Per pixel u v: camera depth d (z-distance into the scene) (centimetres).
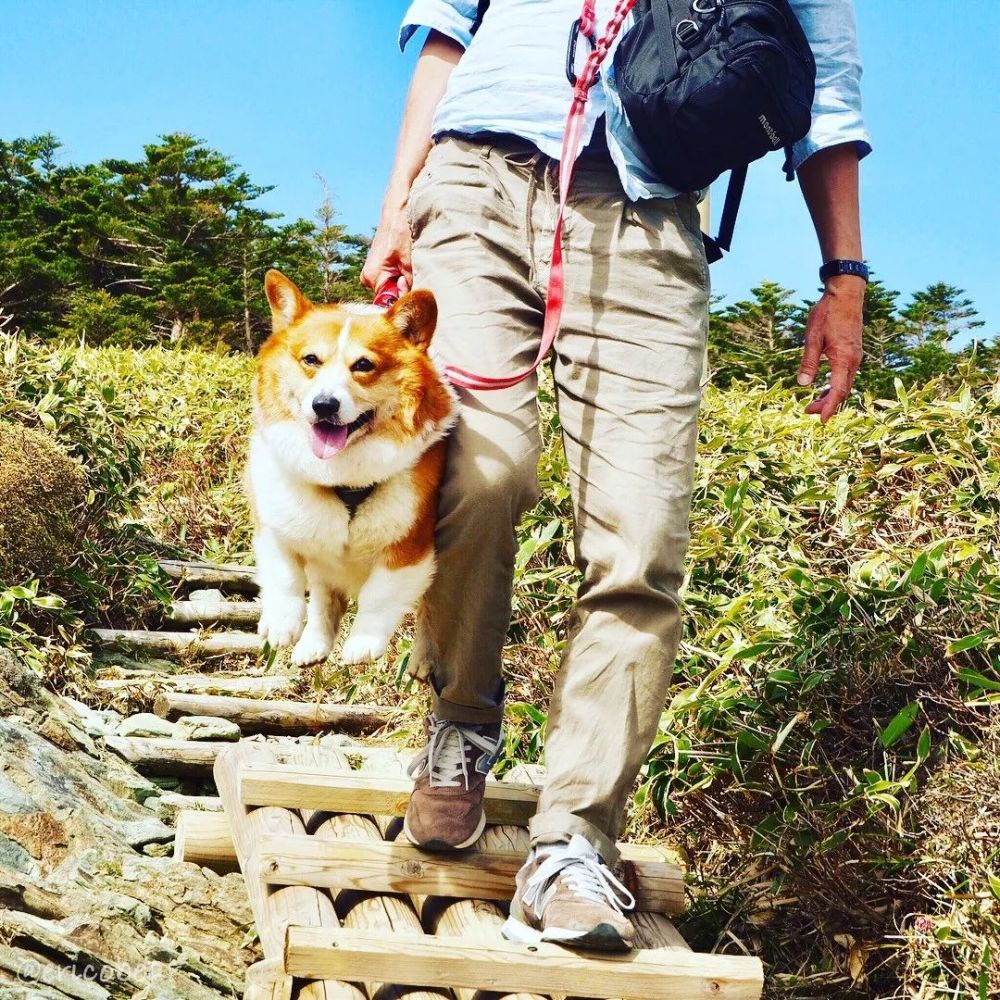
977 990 248
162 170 3831
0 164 3981
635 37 227
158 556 568
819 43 245
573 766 221
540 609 392
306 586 265
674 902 254
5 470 455
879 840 281
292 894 238
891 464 391
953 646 282
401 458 232
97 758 350
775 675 301
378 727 429
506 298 232
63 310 3575
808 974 290
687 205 235
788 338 2525
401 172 263
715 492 408
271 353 249
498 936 229
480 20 264
